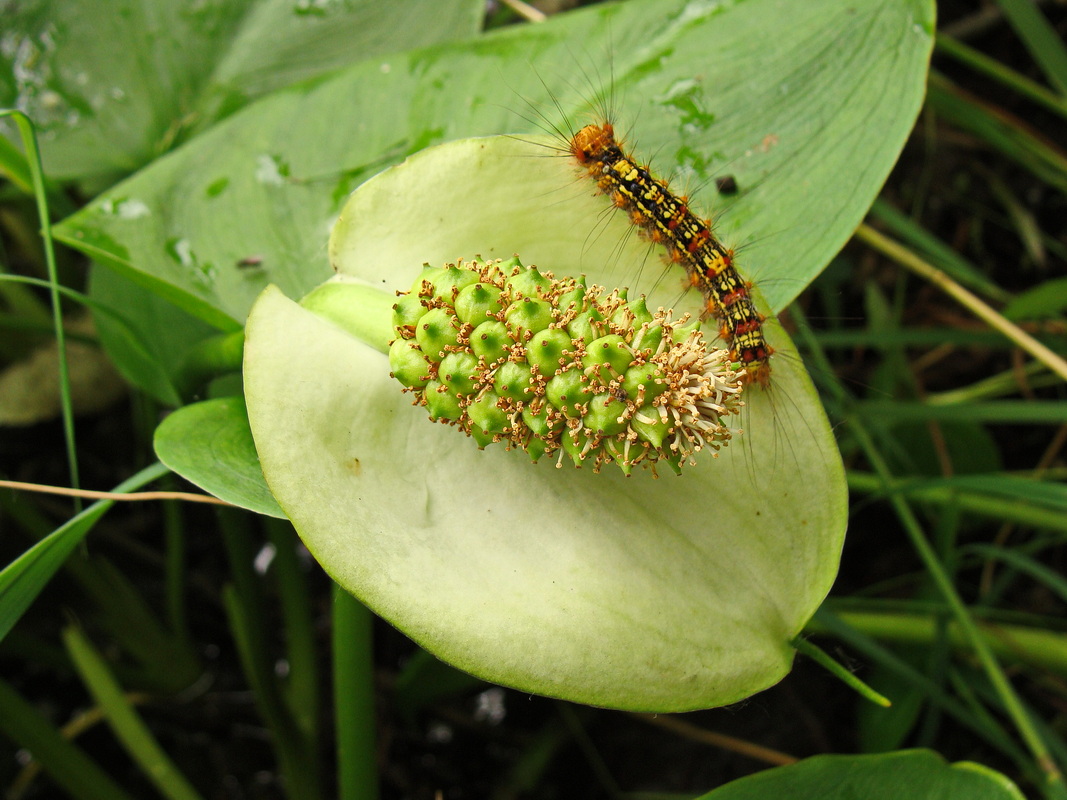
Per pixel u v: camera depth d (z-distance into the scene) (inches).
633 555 4.7
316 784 6.9
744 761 7.0
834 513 4.8
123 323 5.7
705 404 4.4
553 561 4.7
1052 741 6.1
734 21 5.6
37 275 9.0
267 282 5.5
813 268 5.2
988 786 4.6
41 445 8.3
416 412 4.7
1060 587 6.1
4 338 8.2
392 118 5.7
